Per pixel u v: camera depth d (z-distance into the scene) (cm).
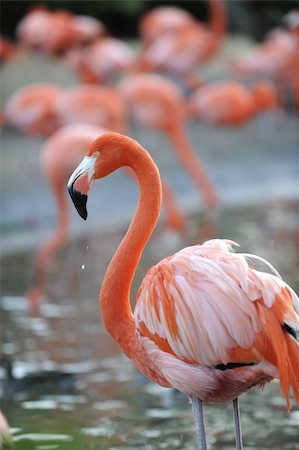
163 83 1725
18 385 813
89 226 1456
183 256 531
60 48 2138
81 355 897
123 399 786
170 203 1429
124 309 553
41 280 1171
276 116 2209
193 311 512
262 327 505
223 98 1872
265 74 2242
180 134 1673
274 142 2105
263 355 507
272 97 1927
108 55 2089
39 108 1669
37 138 1925
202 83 2347
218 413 757
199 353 515
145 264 1219
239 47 2656
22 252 1313
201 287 514
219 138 2100
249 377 519
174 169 1866
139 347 544
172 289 521
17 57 2255
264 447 676
